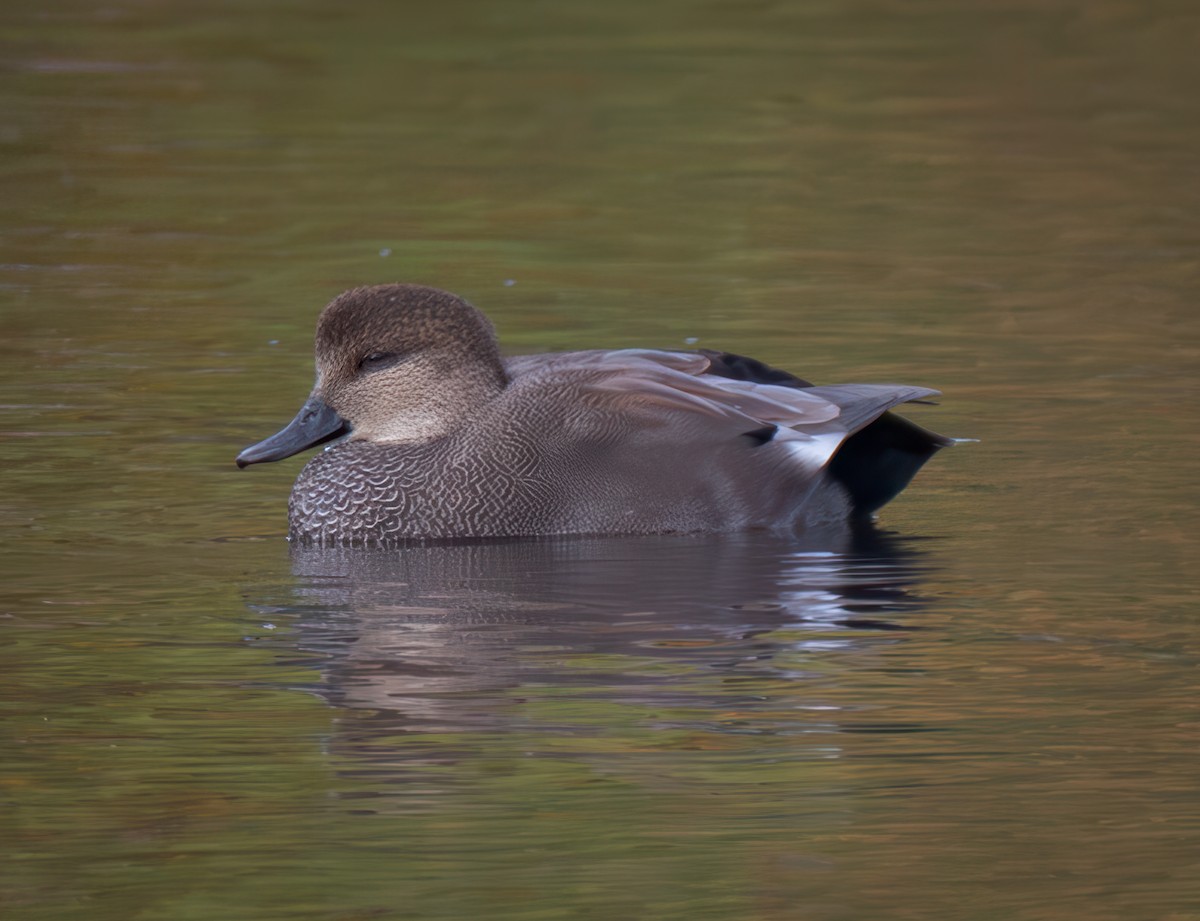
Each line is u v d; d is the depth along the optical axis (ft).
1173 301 64.03
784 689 32.76
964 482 45.50
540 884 26.37
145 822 28.14
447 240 72.90
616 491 42.63
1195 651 34.45
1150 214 77.20
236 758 30.17
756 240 72.84
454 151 87.25
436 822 28.12
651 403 43.27
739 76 101.76
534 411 43.42
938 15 116.26
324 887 26.22
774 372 45.50
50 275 67.31
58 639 35.29
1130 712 31.81
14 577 38.88
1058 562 39.58
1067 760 30.12
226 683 33.09
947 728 31.24
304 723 31.37
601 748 30.42
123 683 33.12
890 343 58.59
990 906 25.84
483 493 42.63
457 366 43.78
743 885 26.32
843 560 40.06
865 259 70.13
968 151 88.02
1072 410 51.34
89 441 48.91
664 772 29.66
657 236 73.56
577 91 98.32
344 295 44.24
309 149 87.40
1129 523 42.22
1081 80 101.55
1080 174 83.82
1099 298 64.49
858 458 43.42
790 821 28.19
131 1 116.78
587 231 74.28
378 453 43.34
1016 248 71.82
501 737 30.83
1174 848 27.35
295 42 107.76
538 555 41.04
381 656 34.35
